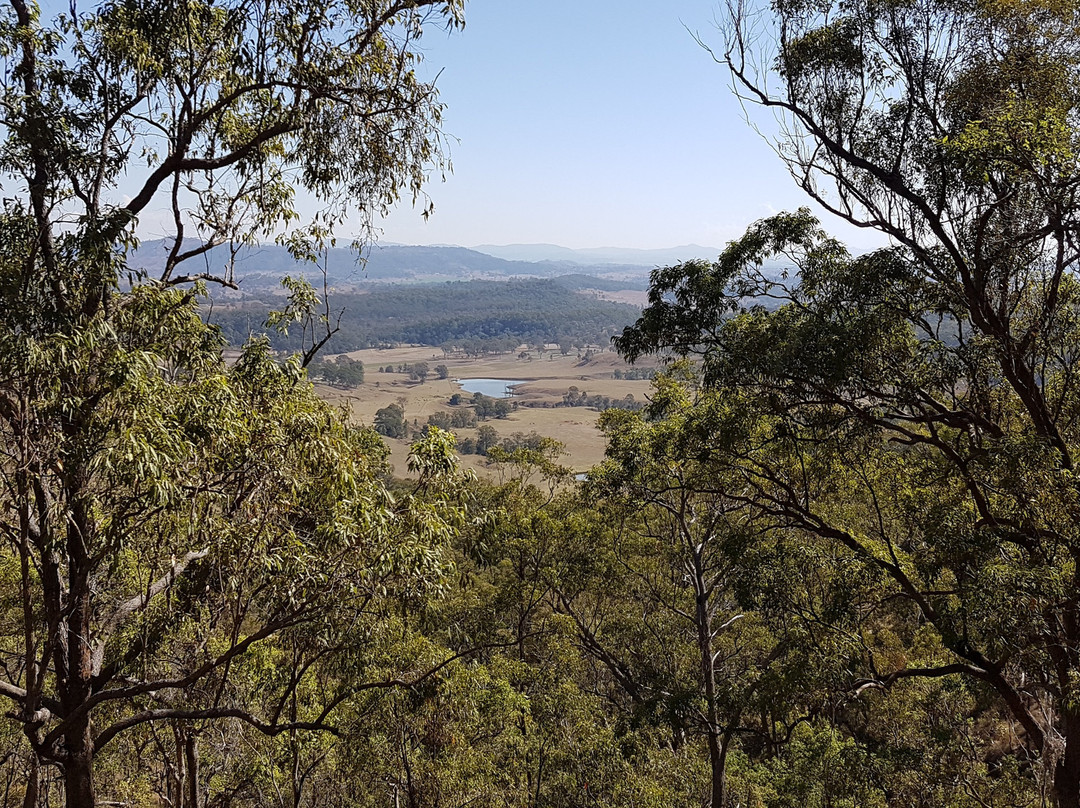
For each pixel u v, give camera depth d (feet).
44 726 25.90
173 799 40.29
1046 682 34.01
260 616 27.17
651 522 64.08
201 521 22.41
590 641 64.59
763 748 65.57
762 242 37.78
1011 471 29.86
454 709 41.47
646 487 51.83
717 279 38.99
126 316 25.72
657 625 61.41
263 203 33.12
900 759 37.55
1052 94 32.30
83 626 25.27
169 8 26.12
